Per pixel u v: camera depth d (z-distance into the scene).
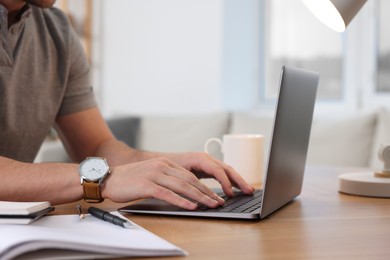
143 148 3.09
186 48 4.23
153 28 4.30
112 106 4.43
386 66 3.64
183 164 1.15
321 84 4.01
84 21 4.17
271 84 4.20
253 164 1.40
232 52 4.11
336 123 2.66
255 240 0.76
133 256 0.67
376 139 2.60
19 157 1.45
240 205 0.99
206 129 3.00
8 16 1.38
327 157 2.62
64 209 1.00
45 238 0.64
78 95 1.58
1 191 0.97
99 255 0.65
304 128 1.07
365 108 3.74
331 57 3.96
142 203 1.03
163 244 0.69
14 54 1.38
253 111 4.16
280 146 0.91
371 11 3.69
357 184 1.19
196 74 4.21
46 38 1.48
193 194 0.95
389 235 0.80
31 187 0.98
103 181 0.98
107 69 4.42
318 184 1.38
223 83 4.12
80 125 1.58
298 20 4.08
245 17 4.11
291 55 4.13
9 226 0.77
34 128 1.46
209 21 4.14
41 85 1.46
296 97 0.95
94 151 1.55
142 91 4.38
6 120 1.37
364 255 0.68
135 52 4.37
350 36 3.81
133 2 4.34
